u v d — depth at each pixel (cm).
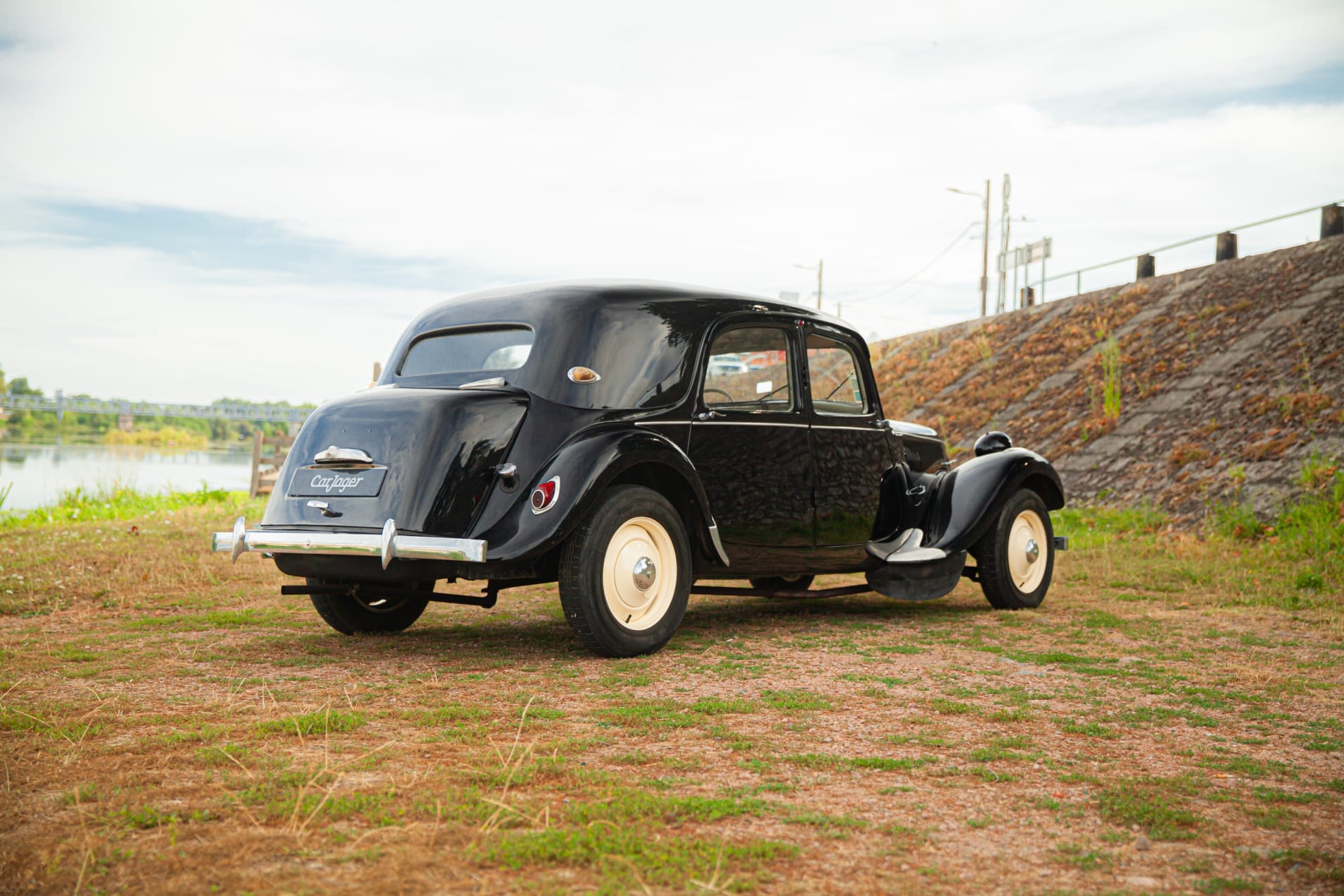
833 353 552
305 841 198
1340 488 848
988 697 355
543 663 410
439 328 480
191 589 654
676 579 439
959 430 1534
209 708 324
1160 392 1280
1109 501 1083
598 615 409
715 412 474
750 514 486
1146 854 205
